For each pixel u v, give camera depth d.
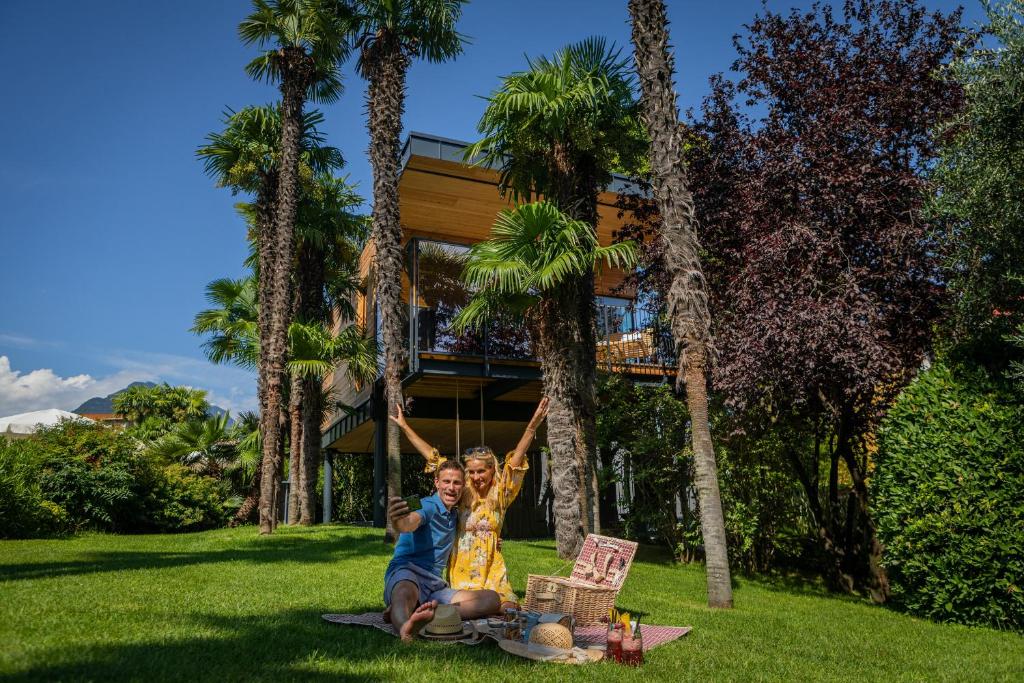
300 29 16.22
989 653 6.42
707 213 12.12
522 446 5.29
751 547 11.96
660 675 4.07
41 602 5.01
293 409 19.16
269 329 19.69
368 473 28.28
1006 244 8.95
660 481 12.50
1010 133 8.80
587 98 11.09
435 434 19.95
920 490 8.63
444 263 14.81
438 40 13.88
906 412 9.12
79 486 16.42
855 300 9.56
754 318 9.99
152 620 4.58
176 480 19.81
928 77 10.79
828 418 11.34
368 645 4.12
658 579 10.21
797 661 5.02
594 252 10.84
